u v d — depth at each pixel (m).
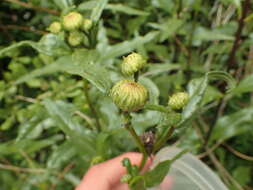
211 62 0.21
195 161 0.11
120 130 0.13
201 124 0.21
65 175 0.19
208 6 0.21
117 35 0.21
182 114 0.10
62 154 0.16
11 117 0.21
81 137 0.15
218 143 0.19
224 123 0.18
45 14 0.23
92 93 0.17
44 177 0.19
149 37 0.15
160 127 0.10
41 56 0.20
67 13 0.13
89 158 0.17
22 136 0.17
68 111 0.15
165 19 0.21
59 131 0.21
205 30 0.19
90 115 0.18
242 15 0.15
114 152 0.17
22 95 0.22
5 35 0.24
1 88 0.20
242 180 0.19
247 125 0.18
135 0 0.21
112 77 0.14
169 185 0.12
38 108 0.18
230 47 0.19
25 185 0.19
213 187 0.11
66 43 0.12
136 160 0.14
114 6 0.16
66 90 0.19
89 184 0.13
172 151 0.12
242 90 0.15
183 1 0.18
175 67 0.18
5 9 0.27
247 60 0.21
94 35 0.13
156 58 0.23
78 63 0.11
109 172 0.14
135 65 0.10
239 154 0.19
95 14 0.13
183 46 0.20
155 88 0.12
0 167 0.20
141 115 0.14
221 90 0.19
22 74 0.21
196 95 0.10
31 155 0.21
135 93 0.09
